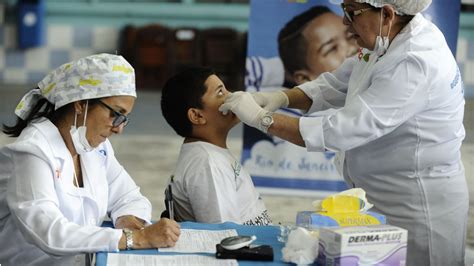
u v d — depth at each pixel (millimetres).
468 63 8469
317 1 3646
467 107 7551
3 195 1970
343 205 1945
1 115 7059
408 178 2242
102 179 2160
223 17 9203
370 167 2283
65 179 1979
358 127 2070
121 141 6777
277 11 3680
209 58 9047
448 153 2213
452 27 3443
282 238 1996
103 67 1907
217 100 2424
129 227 2158
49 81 1964
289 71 3717
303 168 3799
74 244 1823
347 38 3658
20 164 1904
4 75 9086
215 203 2350
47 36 9055
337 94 2674
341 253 1660
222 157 2434
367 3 2047
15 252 2029
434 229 2244
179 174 2428
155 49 9102
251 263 1771
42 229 1823
